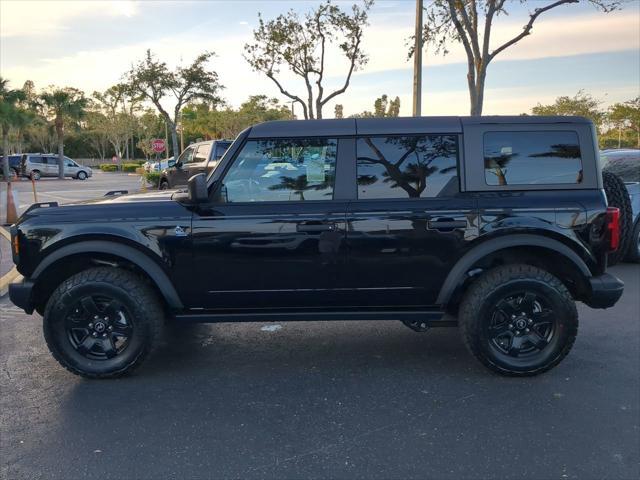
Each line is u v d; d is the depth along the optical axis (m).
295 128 4.30
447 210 4.21
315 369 4.66
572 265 4.29
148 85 32.78
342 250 4.23
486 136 4.29
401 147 4.29
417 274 4.28
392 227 4.21
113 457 3.31
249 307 4.42
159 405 4.00
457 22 14.12
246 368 4.70
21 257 4.27
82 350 4.36
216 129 60.88
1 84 40.97
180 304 4.36
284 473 3.13
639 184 8.32
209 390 4.25
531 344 4.35
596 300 4.31
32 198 21.78
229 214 4.24
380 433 3.57
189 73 32.81
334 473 3.13
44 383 4.40
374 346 5.20
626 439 3.46
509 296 4.24
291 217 4.22
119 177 46.06
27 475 3.13
